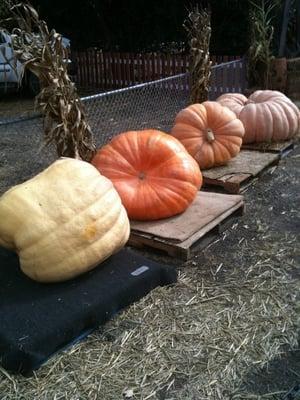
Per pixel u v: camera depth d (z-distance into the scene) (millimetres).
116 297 2115
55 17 10680
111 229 2238
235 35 8914
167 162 2791
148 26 10086
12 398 1738
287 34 7758
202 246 2752
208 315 2164
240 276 2479
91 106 6617
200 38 4559
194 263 2607
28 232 2080
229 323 2107
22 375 1824
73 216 2121
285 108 4402
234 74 6652
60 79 2855
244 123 4312
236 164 3859
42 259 2086
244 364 1875
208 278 2463
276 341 1993
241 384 1781
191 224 2748
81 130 3012
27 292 2117
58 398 1737
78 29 10836
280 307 2215
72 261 2117
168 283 2385
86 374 1838
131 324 2107
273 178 3889
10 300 2062
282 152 4297
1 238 2178
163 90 6344
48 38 2783
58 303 2035
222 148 3707
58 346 1930
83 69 9891
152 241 2662
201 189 3652
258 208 3314
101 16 10312
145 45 10320
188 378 1814
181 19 9508
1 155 4984
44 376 1827
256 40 6527
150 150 2805
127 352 1948
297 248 2750
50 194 2137
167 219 2822
